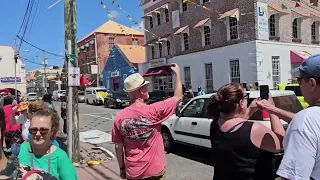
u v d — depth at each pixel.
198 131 7.47
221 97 2.50
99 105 31.72
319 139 1.67
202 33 23.83
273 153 2.37
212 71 23.05
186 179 6.31
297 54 21.27
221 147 2.45
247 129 2.35
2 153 1.67
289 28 21.75
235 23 21.17
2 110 1.68
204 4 23.47
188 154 8.32
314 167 1.69
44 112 2.62
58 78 60.62
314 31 24.11
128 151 3.35
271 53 20.34
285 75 21.11
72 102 7.45
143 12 31.81
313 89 1.86
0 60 43.16
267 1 20.31
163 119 3.40
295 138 1.73
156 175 3.30
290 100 6.47
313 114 1.72
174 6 26.84
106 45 44.09
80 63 49.38
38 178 1.70
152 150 3.32
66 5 7.24
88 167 7.29
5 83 42.50
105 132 13.12
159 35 29.28
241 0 20.39
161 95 21.95
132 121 3.28
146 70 31.77
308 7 23.17
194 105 7.85
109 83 40.12
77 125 7.55
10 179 1.61
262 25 19.83
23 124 6.15
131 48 37.75
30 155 2.55
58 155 2.60
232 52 21.23
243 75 20.55
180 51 26.39
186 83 25.92
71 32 7.27
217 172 2.50
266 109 2.50
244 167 2.31
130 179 3.32
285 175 1.72
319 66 1.81
